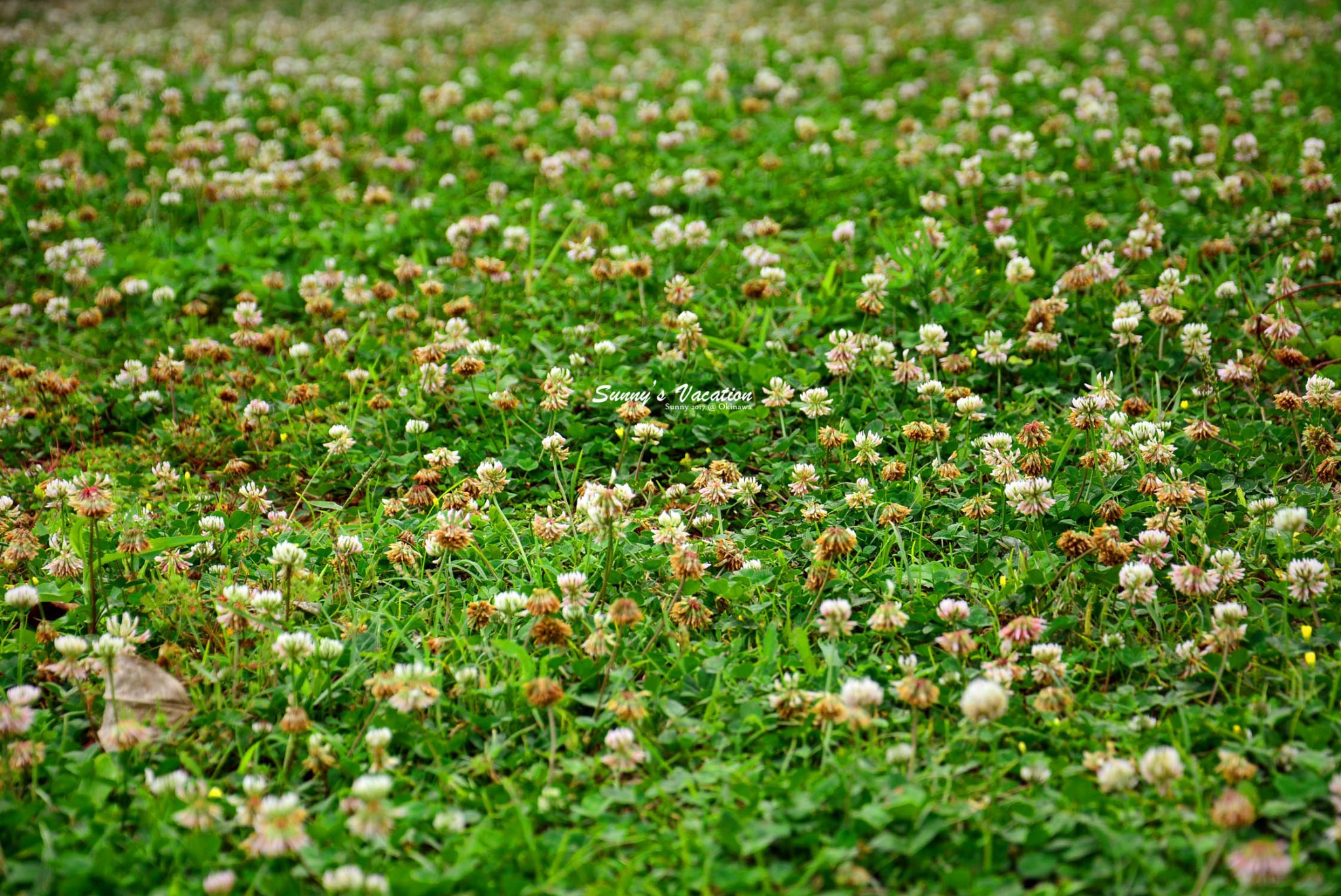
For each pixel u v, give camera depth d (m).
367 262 8.34
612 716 4.06
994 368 6.62
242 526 5.31
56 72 13.21
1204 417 5.83
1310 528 4.91
